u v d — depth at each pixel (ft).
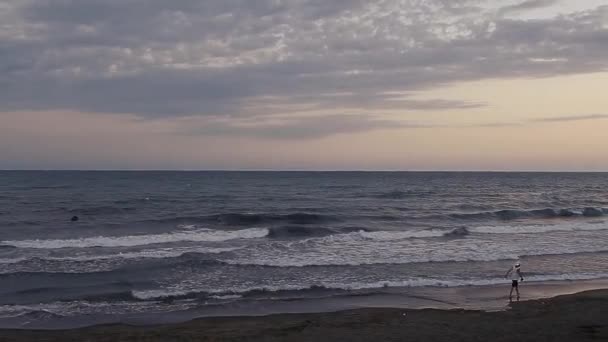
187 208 136.15
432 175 529.04
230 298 48.70
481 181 353.72
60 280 54.49
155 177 398.21
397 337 35.96
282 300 48.29
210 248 74.13
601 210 129.70
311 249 73.61
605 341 34.42
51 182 286.46
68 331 38.14
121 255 67.15
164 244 78.54
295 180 355.56
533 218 120.37
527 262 65.21
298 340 35.45
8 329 38.86
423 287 52.95
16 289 50.83
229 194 196.13
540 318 40.45
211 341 35.22
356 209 135.95
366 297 49.39
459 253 71.05
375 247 75.66
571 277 57.11
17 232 89.66
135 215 117.29
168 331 37.73
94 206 135.95
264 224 104.17
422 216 118.01
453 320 40.19
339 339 35.60
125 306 45.91
